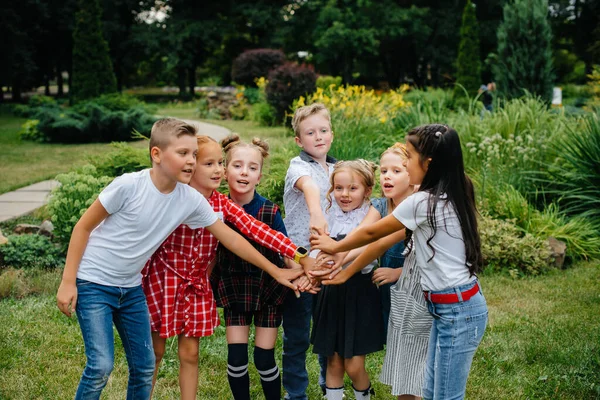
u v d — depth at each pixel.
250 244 2.64
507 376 3.34
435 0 33.97
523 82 10.42
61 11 32.69
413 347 2.59
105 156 6.53
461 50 20.42
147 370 2.46
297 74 15.69
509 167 6.93
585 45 37.03
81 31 17.50
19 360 3.39
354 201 2.88
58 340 3.69
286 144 6.91
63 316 4.09
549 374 3.34
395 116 9.10
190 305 2.56
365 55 34.16
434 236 2.29
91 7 17.56
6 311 4.15
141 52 38.66
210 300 2.62
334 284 2.62
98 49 17.66
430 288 2.34
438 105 9.52
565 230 6.11
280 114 16.05
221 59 40.91
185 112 23.78
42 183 9.34
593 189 6.57
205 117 20.69
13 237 5.52
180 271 2.56
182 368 2.63
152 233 2.39
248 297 2.66
